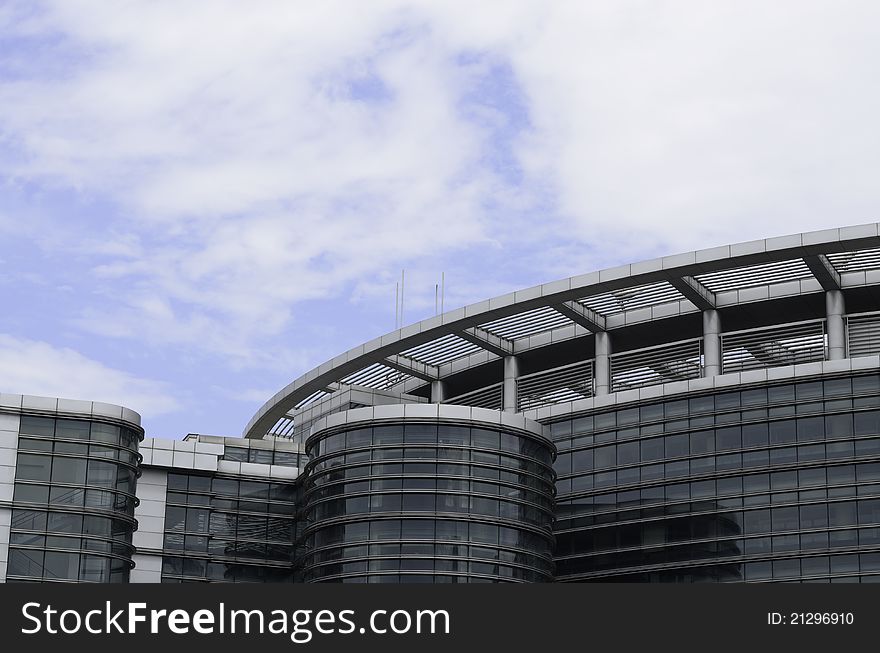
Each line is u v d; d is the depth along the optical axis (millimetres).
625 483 103500
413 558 92000
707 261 102750
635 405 104625
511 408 113500
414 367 118500
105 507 93438
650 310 109875
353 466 94938
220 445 104250
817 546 96562
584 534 104125
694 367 108750
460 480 93812
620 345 112500
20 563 90812
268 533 104062
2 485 91938
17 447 92875
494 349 114000
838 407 98562
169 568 101250
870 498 96188
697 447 101750
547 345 113375
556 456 105125
